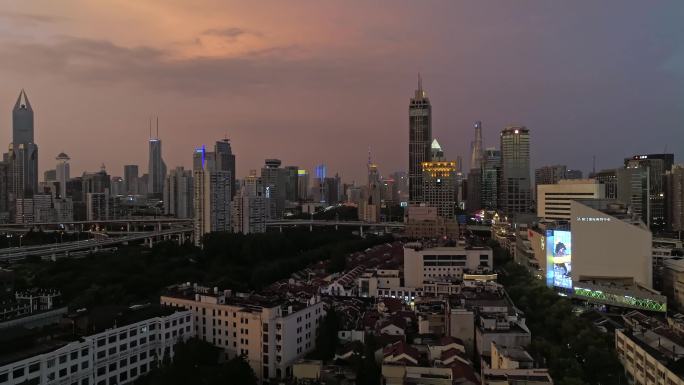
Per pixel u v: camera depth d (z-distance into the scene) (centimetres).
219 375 19875
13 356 18700
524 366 18225
